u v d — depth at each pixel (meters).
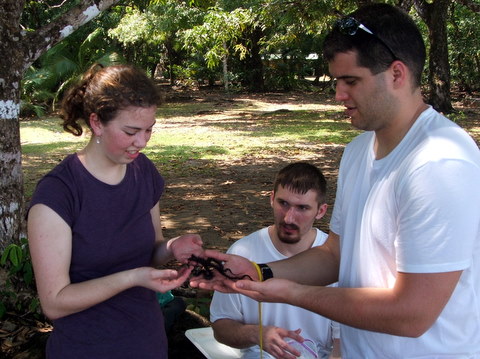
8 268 4.21
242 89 34.66
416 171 1.72
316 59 38.34
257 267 2.25
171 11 26.45
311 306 1.89
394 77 1.79
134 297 2.26
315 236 2.93
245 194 9.11
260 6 18.58
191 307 4.29
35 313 4.13
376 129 1.89
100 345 2.19
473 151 1.75
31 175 10.77
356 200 2.03
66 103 2.19
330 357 2.88
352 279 2.01
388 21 1.77
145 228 2.29
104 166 2.17
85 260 2.15
